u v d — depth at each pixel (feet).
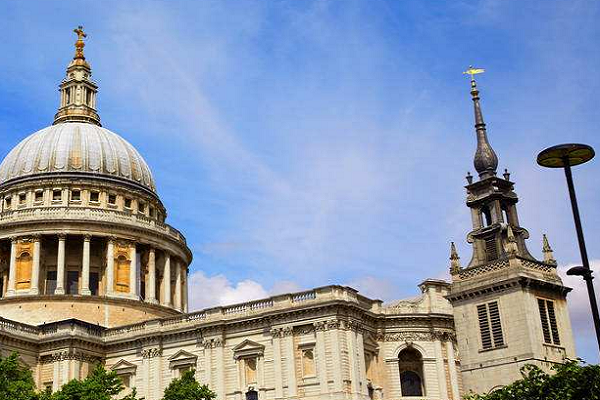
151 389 275.59
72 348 281.74
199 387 225.97
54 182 347.97
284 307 259.80
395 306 283.18
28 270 324.80
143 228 342.23
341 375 244.22
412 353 282.77
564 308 232.12
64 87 404.16
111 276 327.47
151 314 334.03
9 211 335.26
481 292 229.04
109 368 288.10
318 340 250.98
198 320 277.85
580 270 106.32
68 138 366.22
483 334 226.79
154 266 345.10
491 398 141.69
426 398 272.51
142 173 377.71
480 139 250.57
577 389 130.93
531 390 137.08
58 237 328.29
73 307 315.17
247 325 265.95
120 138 389.80
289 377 251.60
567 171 112.06
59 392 205.26
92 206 347.97
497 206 238.07
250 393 257.96
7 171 363.15
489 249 236.43
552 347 220.84
